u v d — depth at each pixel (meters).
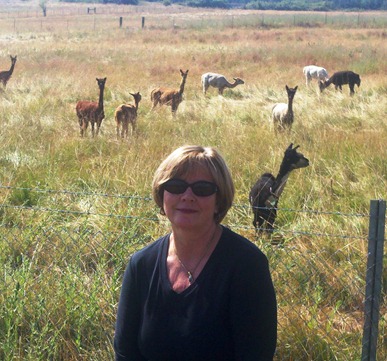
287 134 11.68
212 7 134.75
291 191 8.26
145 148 10.70
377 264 4.00
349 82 19.78
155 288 2.91
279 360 4.64
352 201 7.96
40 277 5.18
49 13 100.94
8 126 12.59
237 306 2.82
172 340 2.87
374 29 54.62
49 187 8.38
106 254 5.82
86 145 11.18
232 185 2.97
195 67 26.88
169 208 2.93
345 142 10.58
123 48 36.34
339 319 5.09
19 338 4.64
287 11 115.44
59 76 22.53
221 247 2.89
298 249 5.90
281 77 24.19
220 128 12.57
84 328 4.79
